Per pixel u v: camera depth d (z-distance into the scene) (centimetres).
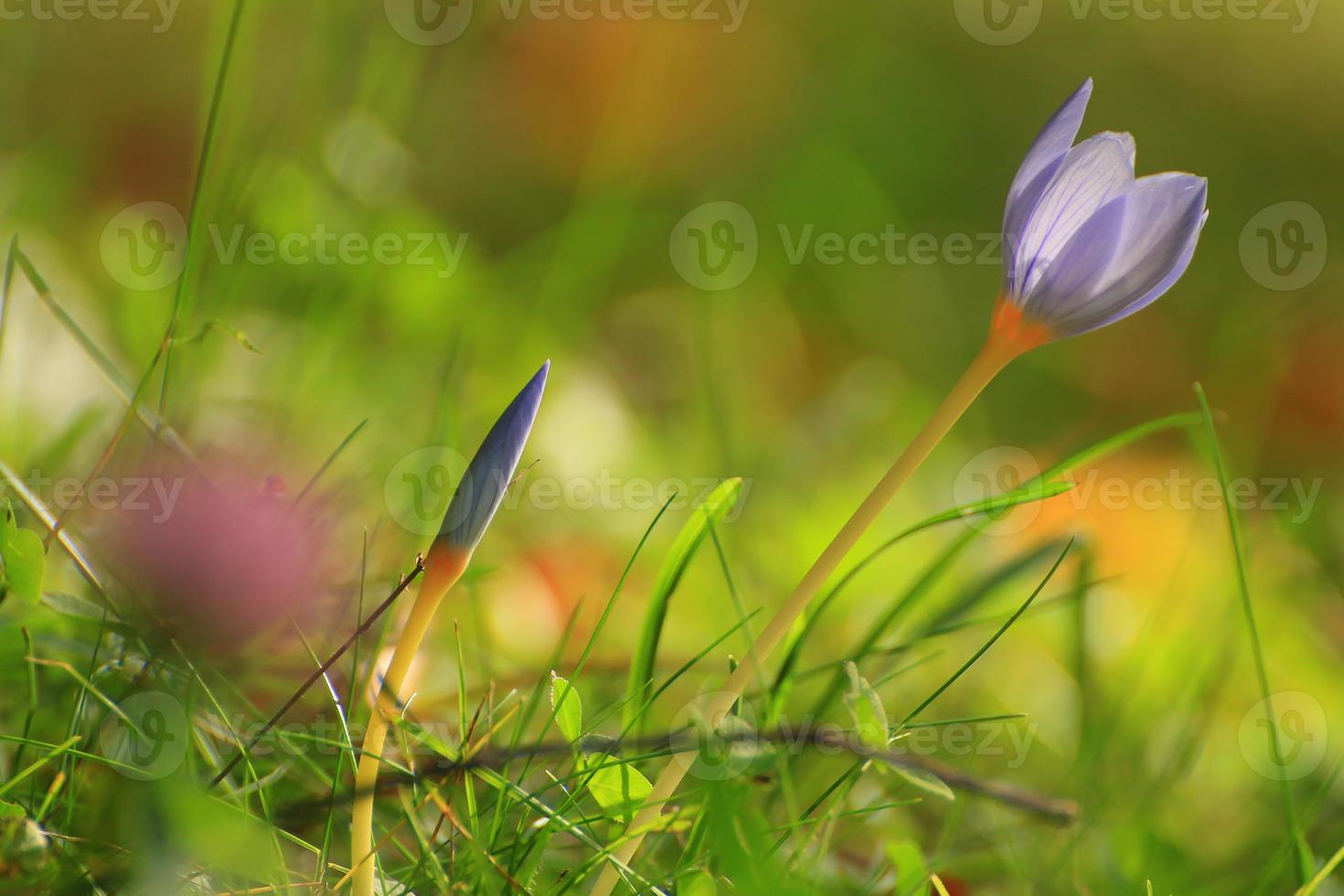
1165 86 439
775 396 286
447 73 252
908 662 176
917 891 157
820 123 372
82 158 260
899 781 165
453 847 157
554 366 235
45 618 161
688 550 158
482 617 170
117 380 167
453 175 319
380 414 199
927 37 426
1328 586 208
